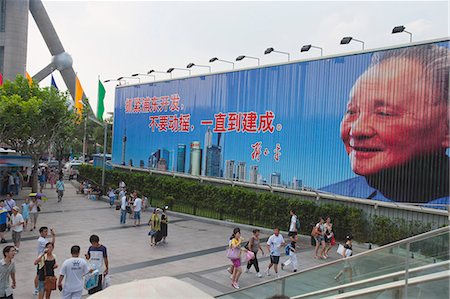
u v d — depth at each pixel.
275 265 13.02
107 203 28.50
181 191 26.77
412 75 16.98
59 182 28.53
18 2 56.00
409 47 17.11
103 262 9.85
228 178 25.08
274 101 22.56
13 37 55.84
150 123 32.22
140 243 17.25
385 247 5.38
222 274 13.19
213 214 23.78
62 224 20.70
